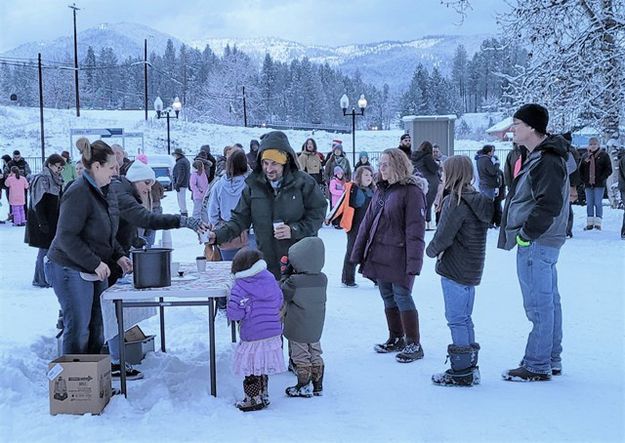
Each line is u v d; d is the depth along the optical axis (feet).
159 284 15.64
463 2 57.77
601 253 37.99
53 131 152.05
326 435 13.39
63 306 15.97
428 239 43.83
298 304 15.98
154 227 17.52
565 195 16.49
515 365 18.34
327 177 53.98
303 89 376.27
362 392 16.29
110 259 16.56
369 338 21.45
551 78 53.47
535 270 16.62
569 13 53.31
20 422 13.99
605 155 47.34
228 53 371.97
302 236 17.87
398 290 19.04
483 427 13.78
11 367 16.53
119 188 17.46
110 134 103.19
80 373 14.46
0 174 64.23
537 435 13.32
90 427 13.66
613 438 13.12
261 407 15.10
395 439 13.19
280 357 15.14
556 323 17.28
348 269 30.09
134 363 18.17
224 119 287.89
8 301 26.61
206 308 25.31
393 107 446.19
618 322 22.63
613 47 52.49
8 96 358.84
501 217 17.37
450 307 16.75
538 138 16.60
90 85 364.58
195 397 15.66
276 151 17.65
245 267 15.05
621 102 52.90
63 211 15.55
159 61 428.56
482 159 45.96
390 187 19.45
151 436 13.28
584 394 15.79
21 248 44.37
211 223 23.95
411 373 17.79
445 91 367.25
